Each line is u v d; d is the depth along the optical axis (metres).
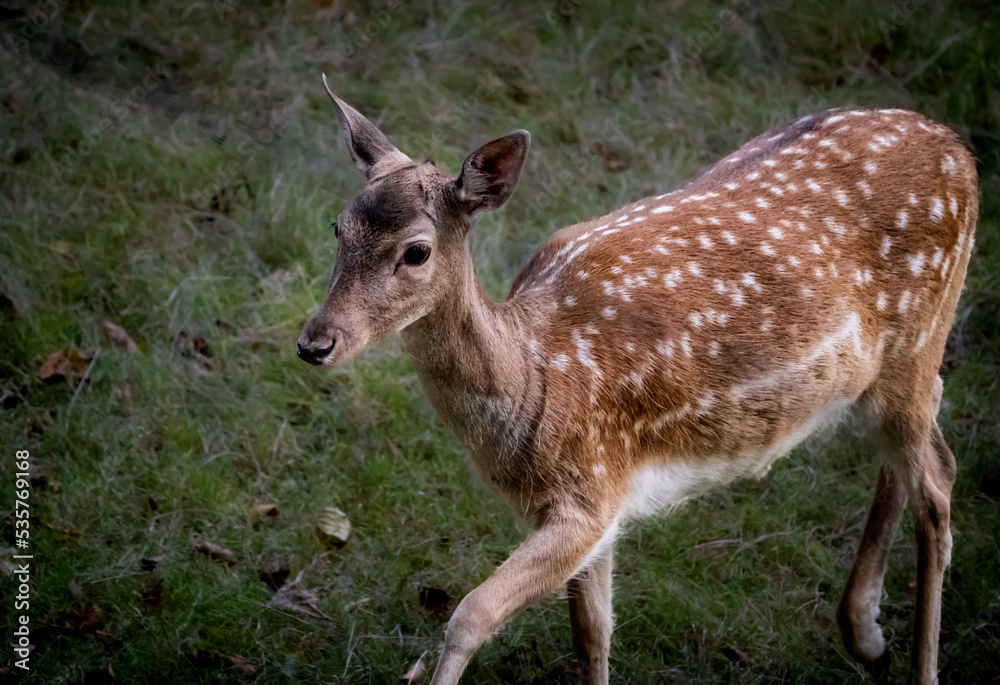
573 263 7.42
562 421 6.85
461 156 12.44
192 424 9.62
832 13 14.66
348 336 6.28
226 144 12.25
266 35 13.61
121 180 11.59
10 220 10.87
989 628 8.41
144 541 8.61
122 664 7.56
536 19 14.49
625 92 13.65
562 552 6.77
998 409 10.30
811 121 8.30
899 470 7.98
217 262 11.13
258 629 7.98
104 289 10.68
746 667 8.19
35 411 9.50
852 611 7.95
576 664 8.03
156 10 13.60
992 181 12.70
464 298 6.64
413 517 9.13
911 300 7.77
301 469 9.54
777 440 7.62
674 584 8.66
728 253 7.40
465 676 7.88
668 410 7.20
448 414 6.91
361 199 6.48
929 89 13.98
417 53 13.79
